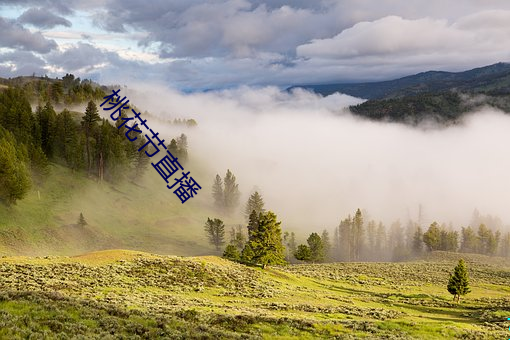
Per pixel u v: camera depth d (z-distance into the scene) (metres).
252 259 82.19
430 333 31.38
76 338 19.61
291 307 44.28
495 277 103.19
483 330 35.09
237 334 25.19
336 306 48.50
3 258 52.16
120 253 60.97
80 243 114.75
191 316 29.89
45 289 36.50
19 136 146.25
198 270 58.91
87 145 163.75
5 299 25.72
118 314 26.25
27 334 19.06
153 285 48.66
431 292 79.00
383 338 28.17
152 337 21.88
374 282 87.50
